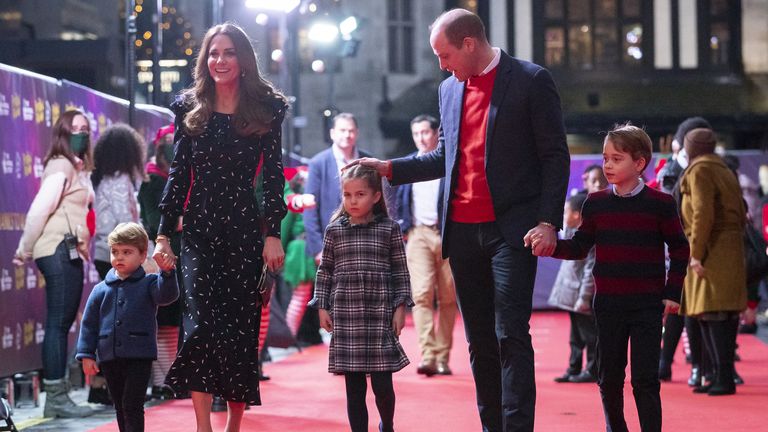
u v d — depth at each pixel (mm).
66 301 8562
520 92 6074
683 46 34219
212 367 6234
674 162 10242
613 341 6363
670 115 33562
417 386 10312
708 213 9297
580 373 10680
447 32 6105
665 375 10516
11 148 9328
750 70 34281
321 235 11453
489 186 6074
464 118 6238
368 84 32781
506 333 5988
